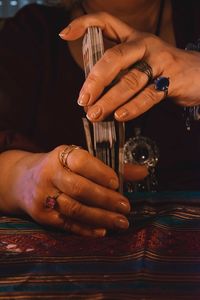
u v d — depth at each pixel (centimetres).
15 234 59
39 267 50
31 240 57
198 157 94
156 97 56
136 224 61
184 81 63
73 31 59
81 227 58
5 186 66
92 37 58
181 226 60
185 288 45
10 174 66
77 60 96
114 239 57
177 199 71
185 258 51
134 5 91
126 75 56
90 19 60
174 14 96
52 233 59
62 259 51
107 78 55
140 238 57
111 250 54
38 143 95
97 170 56
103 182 57
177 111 93
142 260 50
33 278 47
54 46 97
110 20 62
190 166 93
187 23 96
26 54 97
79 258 52
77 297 44
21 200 63
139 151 80
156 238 56
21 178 63
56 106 96
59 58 96
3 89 95
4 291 45
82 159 56
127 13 93
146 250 53
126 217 61
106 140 56
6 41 97
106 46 79
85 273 48
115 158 57
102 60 55
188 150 93
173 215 64
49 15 99
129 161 80
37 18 99
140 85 56
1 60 96
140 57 59
